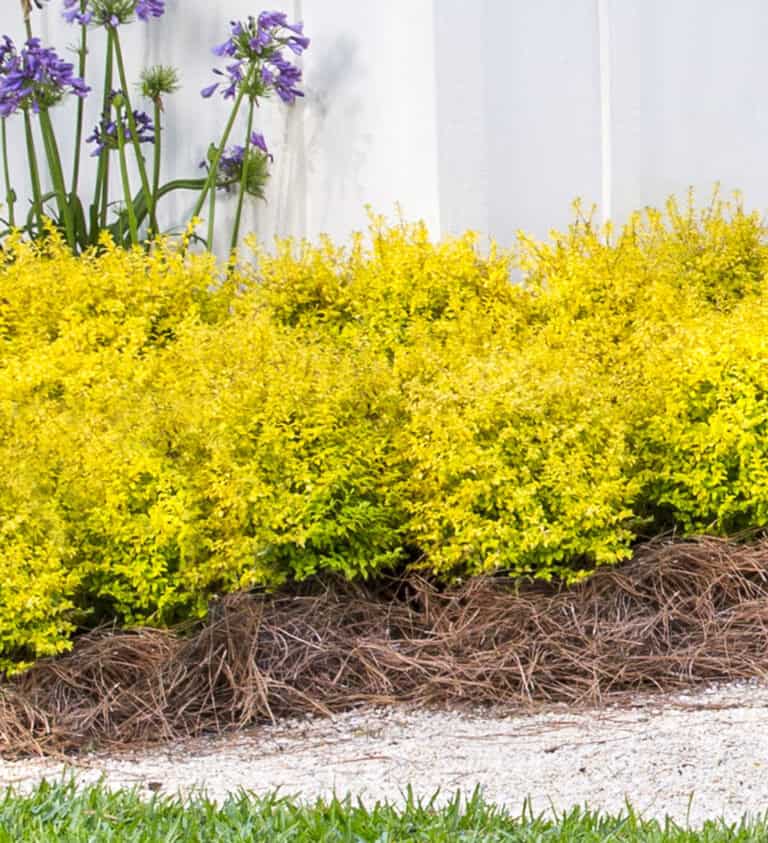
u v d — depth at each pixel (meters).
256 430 6.52
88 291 8.40
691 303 8.41
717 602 6.64
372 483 6.63
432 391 6.74
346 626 6.40
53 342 8.20
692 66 10.40
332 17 10.22
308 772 5.17
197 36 10.95
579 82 9.91
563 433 6.64
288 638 6.24
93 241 10.37
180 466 6.37
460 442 6.56
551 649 6.23
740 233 9.47
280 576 6.37
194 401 6.59
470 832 4.09
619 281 8.58
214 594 6.27
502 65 9.62
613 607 6.48
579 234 9.88
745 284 9.14
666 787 4.81
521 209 9.69
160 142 10.98
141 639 6.11
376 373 7.06
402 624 6.47
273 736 5.72
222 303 8.76
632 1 10.05
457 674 6.12
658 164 10.27
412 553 6.87
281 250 9.11
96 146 11.38
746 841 4.03
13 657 6.01
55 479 6.38
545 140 9.79
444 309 8.64
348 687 6.11
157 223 11.18
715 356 6.99
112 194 11.36
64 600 5.93
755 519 6.95
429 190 9.43
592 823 4.18
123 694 5.88
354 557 6.51
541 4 9.76
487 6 9.55
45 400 7.23
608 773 4.98
